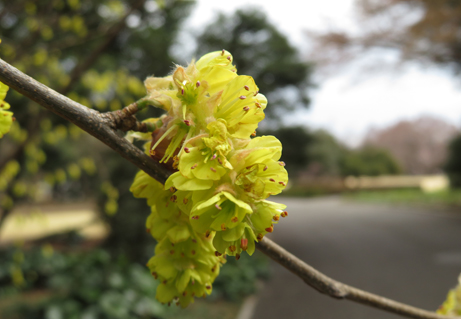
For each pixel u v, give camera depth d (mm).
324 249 11203
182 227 806
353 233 13758
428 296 6973
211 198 617
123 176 9320
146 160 733
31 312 5566
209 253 840
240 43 13023
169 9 8305
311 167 41906
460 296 1580
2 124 766
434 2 12562
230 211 646
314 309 6578
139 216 9023
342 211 21578
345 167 42375
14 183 4098
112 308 5578
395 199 26078
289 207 25359
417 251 10578
